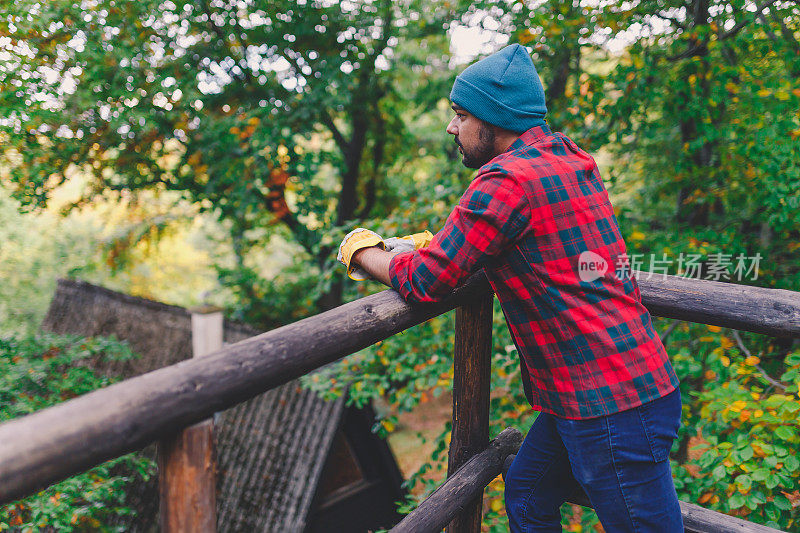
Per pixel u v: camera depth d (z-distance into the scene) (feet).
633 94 12.25
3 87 18.15
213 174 27.09
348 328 3.66
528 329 3.86
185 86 23.09
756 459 7.82
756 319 4.46
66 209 26.43
